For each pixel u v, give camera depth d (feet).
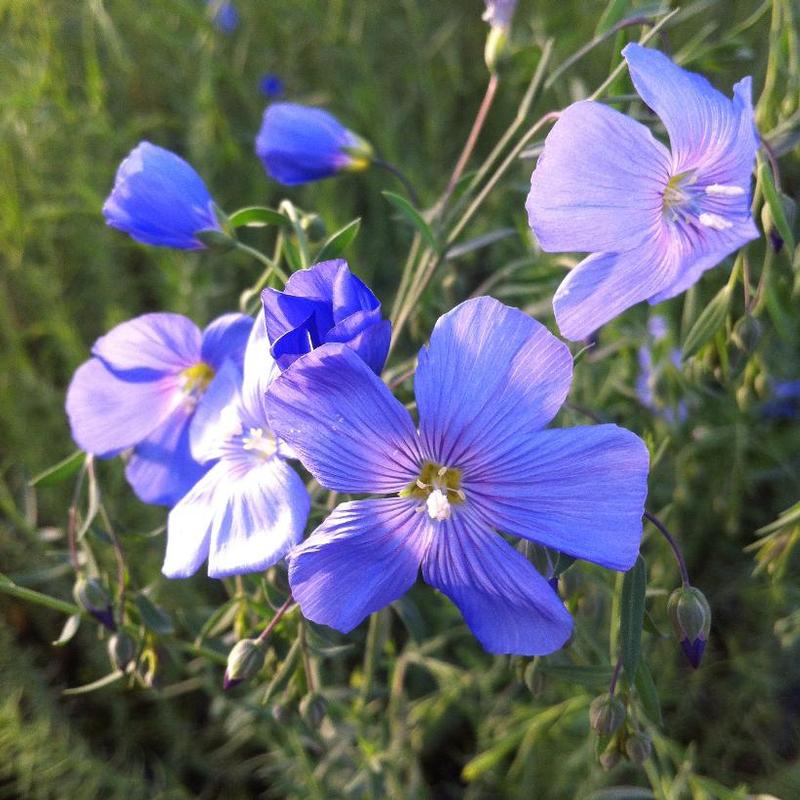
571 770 0.42
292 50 0.62
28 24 0.53
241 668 0.27
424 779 0.46
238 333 0.28
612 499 0.21
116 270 0.56
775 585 0.42
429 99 0.59
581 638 0.31
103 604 0.30
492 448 0.21
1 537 0.46
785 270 0.36
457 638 0.48
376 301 0.22
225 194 0.60
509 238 0.48
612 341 0.43
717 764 0.46
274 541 0.22
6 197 0.50
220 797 0.47
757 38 0.49
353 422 0.21
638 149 0.22
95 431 0.30
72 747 0.43
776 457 0.45
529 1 0.63
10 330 0.50
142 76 0.63
